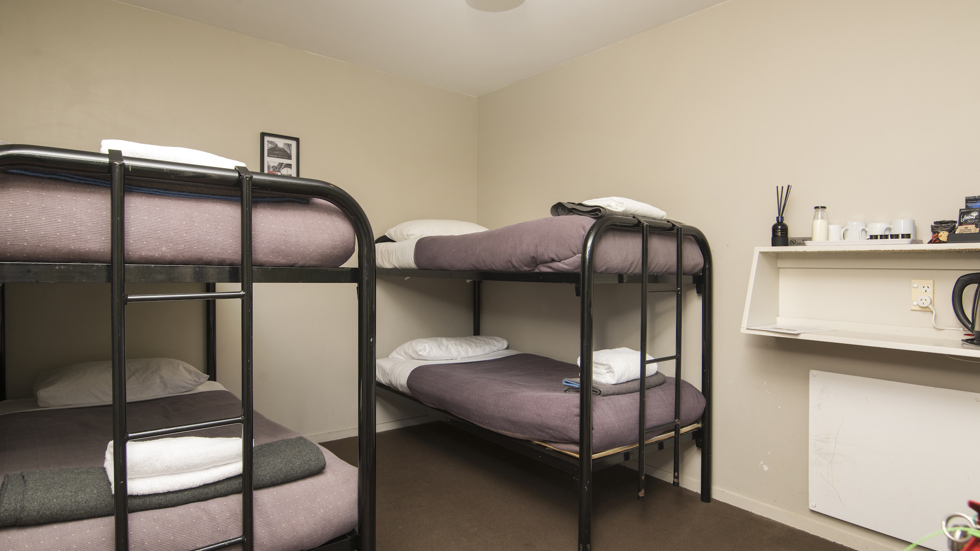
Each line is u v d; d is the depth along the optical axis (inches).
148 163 40.9
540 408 76.2
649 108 103.4
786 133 83.5
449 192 143.0
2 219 36.7
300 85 117.2
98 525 40.4
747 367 88.2
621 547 74.9
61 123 90.7
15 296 88.0
